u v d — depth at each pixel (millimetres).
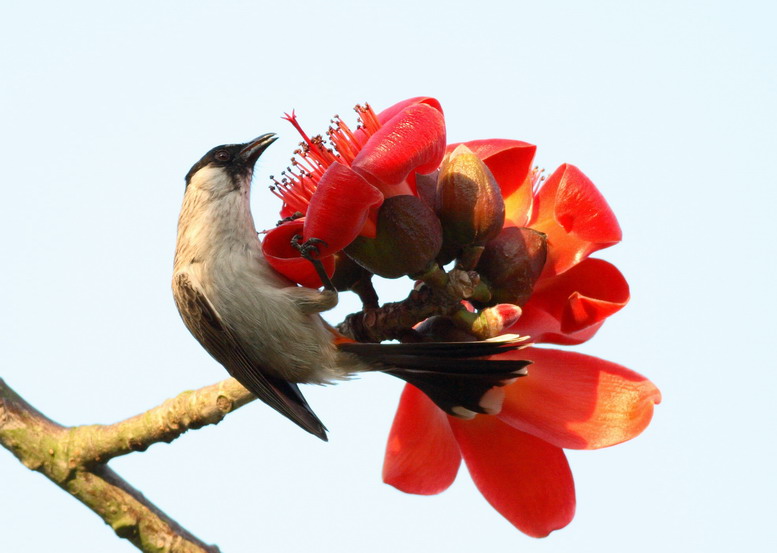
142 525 6047
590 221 5434
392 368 5637
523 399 5645
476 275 5215
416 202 5051
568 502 5770
